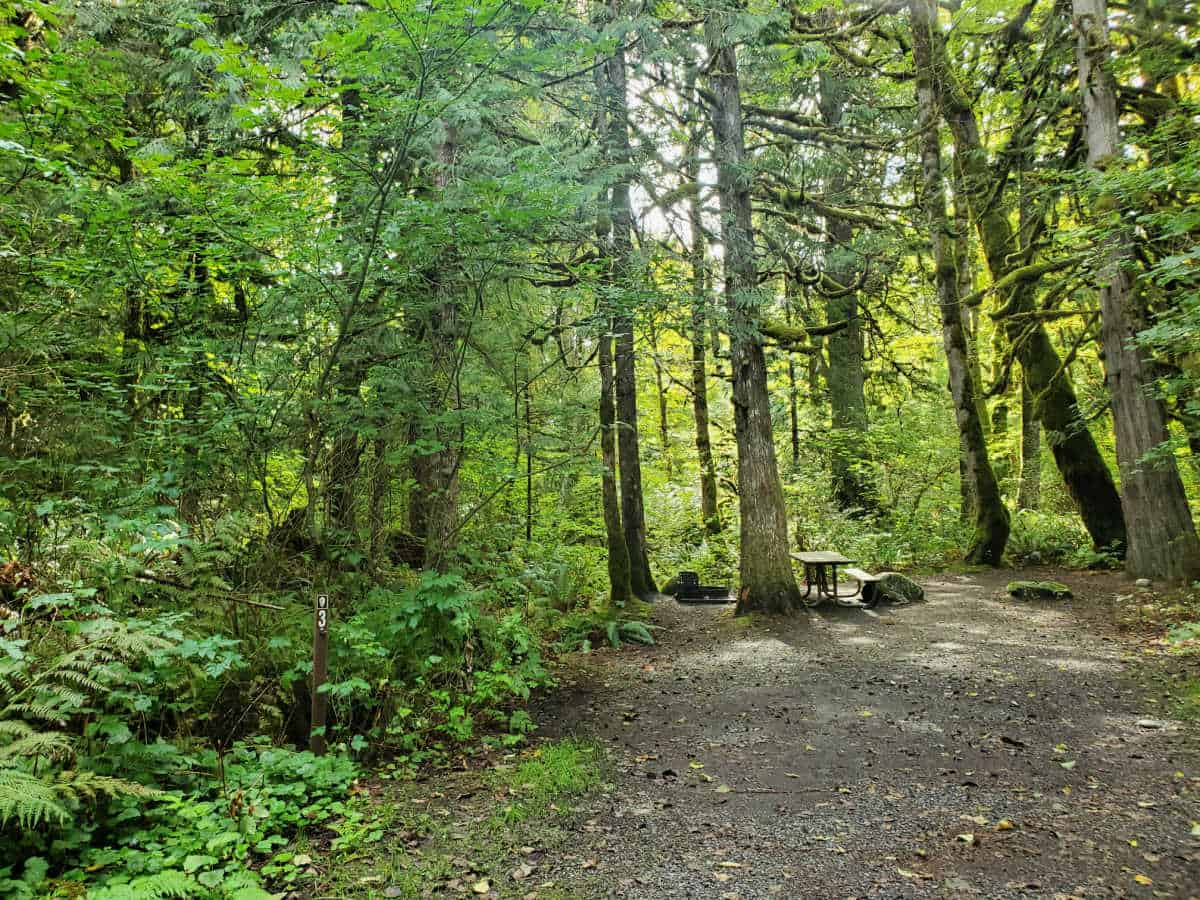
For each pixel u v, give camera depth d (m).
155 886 2.82
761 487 10.22
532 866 3.51
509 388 7.66
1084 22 9.95
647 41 9.02
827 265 11.77
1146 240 8.30
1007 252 14.20
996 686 6.38
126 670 3.73
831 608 10.31
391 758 5.03
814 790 4.41
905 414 19.44
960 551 14.19
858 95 13.98
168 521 5.19
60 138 5.75
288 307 6.06
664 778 4.68
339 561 6.52
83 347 6.21
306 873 3.38
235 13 7.91
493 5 4.85
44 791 2.89
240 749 4.38
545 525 12.72
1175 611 8.42
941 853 3.53
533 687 6.98
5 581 4.05
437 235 5.77
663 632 9.62
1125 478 10.42
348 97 7.57
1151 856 3.38
